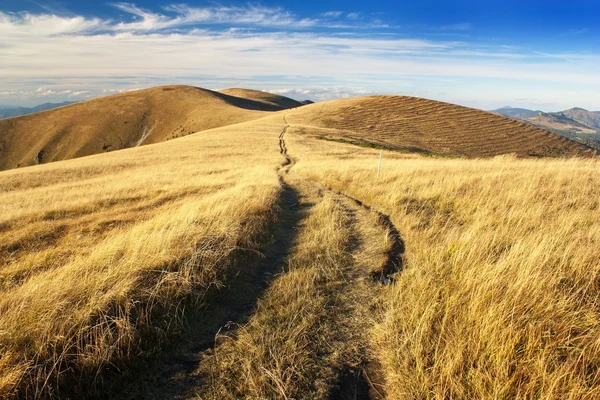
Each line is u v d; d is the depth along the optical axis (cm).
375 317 386
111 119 11112
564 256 412
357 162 2095
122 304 367
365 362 321
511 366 273
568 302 341
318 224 779
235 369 311
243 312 416
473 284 374
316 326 372
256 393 279
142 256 476
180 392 291
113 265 454
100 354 307
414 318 348
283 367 306
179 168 2448
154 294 388
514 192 813
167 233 570
